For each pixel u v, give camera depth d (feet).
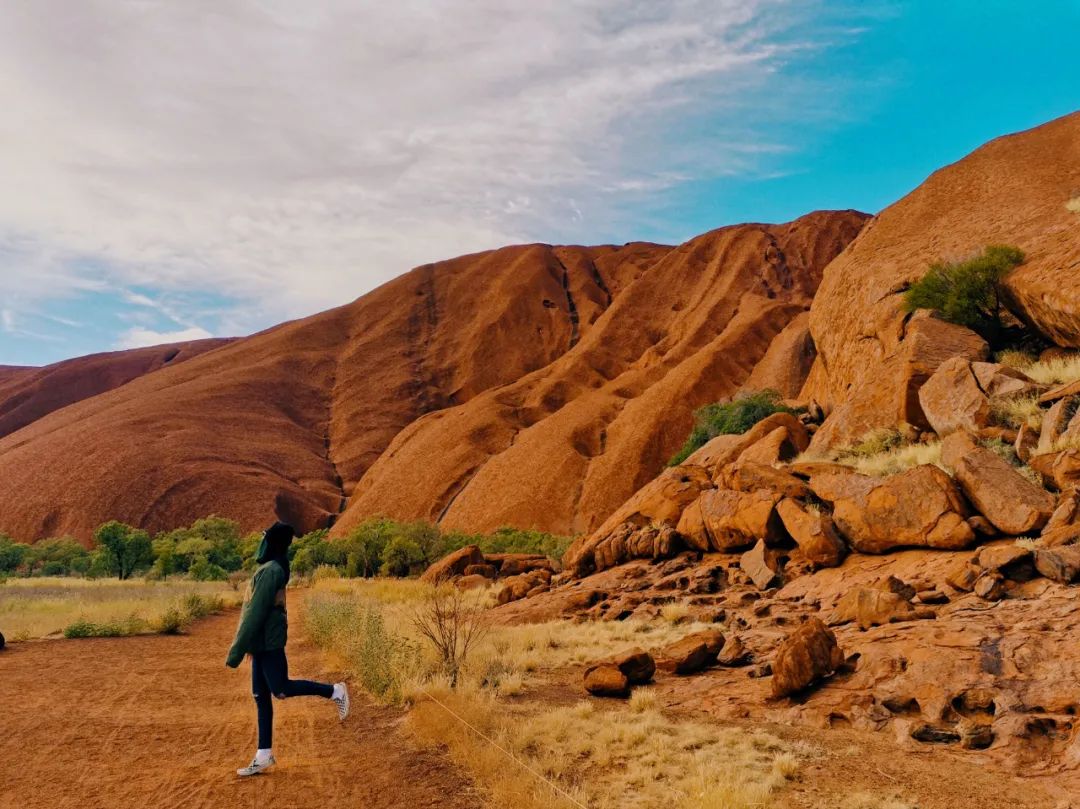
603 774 18.42
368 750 19.69
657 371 444.96
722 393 371.35
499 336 647.56
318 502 422.82
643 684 29.63
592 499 316.60
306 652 39.86
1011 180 133.49
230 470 407.44
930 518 41.42
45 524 363.35
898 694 23.43
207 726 21.99
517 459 355.56
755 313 448.24
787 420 81.87
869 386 70.38
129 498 371.56
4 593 87.92
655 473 326.85
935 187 148.36
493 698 25.70
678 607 44.75
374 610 43.21
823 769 18.80
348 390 580.71
